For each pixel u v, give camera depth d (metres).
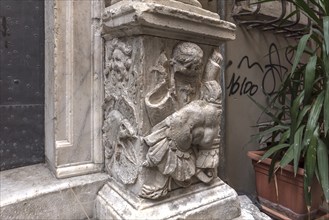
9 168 1.10
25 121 1.12
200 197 0.95
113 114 0.95
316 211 1.35
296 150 1.13
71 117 0.99
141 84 0.82
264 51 1.82
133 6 0.75
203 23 0.88
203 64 0.96
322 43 1.22
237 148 1.68
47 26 1.05
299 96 1.22
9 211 0.84
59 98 0.97
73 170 1.00
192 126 0.87
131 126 0.87
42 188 0.92
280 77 1.95
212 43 0.97
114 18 0.86
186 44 0.87
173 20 0.81
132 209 0.84
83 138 1.02
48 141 1.09
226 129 1.61
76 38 0.98
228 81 1.61
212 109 0.92
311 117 1.16
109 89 0.99
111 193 0.96
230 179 1.65
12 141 1.10
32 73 1.13
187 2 0.91
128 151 0.90
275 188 1.38
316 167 1.16
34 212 0.89
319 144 1.15
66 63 0.97
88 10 1.00
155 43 0.83
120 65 0.90
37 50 1.13
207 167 0.95
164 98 0.86
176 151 0.86
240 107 1.69
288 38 1.99
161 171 0.84
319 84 1.34
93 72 1.02
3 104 1.07
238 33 1.65
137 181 0.86
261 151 1.52
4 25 1.06
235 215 1.02
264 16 1.68
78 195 0.97
